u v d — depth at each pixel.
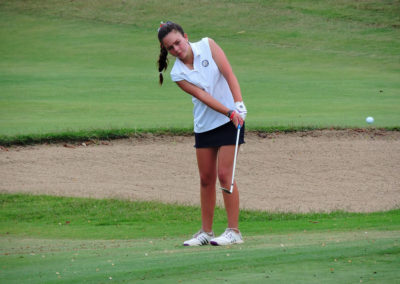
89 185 37.03
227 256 13.06
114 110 58.31
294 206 33.50
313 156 44.38
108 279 11.16
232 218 18.53
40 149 44.16
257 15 138.12
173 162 42.53
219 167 18.41
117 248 16.83
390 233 18.33
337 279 10.20
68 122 51.09
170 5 148.12
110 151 44.38
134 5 149.50
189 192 36.25
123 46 116.38
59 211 30.89
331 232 20.95
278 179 39.44
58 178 38.28
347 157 44.31
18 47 116.12
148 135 47.88
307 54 108.31
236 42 119.62
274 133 49.34
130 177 39.16
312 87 75.38
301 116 55.06
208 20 136.62
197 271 11.45
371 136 49.25
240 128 17.95
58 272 12.17
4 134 45.16
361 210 32.56
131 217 29.78
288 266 11.49
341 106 61.06
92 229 26.48
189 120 52.78
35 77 84.75
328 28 127.75
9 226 27.41
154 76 86.69
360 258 12.07
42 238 23.27
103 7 149.38
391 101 64.56
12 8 150.62
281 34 124.94
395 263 11.49
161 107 60.69
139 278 11.09
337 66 97.00
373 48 112.06
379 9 138.88
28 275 11.99
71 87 75.38
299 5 144.38
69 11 147.50
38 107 59.69
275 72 90.81
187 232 25.28
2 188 35.69
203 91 18.02
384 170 41.66
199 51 18.09
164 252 15.12
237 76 86.25
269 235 21.27
